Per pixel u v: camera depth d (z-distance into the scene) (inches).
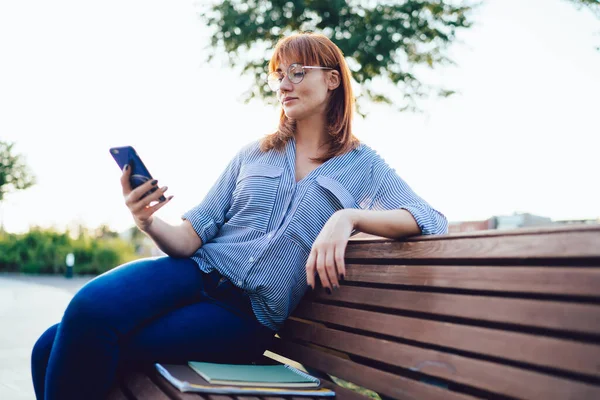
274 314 83.6
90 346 69.8
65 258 968.3
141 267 79.4
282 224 83.4
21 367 171.8
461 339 62.1
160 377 73.2
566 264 53.4
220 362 82.6
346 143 88.0
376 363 75.6
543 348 53.6
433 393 64.1
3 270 954.7
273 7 277.1
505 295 58.7
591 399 48.9
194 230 86.4
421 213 75.8
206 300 82.8
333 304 83.1
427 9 282.5
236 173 91.5
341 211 73.7
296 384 73.4
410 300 69.7
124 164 73.8
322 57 87.1
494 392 57.6
